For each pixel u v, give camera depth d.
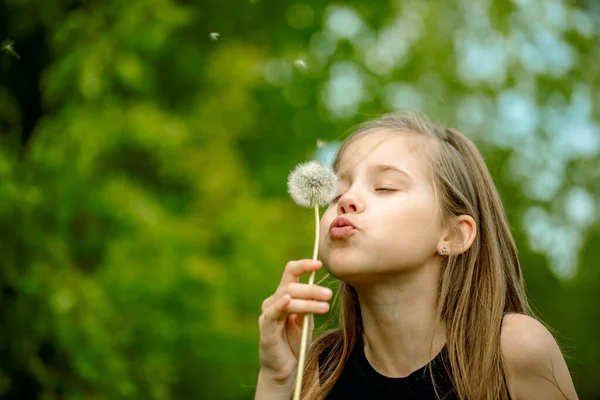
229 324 6.32
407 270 2.13
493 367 2.13
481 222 2.41
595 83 8.19
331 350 2.49
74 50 5.68
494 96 8.13
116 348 5.52
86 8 5.89
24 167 5.45
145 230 5.91
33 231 5.26
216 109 6.80
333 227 2.11
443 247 2.20
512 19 8.12
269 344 2.24
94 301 5.38
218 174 6.66
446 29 8.27
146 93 6.31
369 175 2.21
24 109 6.25
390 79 7.70
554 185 8.21
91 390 5.34
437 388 2.16
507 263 2.49
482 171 2.53
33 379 5.36
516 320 2.21
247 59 6.85
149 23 5.84
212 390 6.41
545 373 2.09
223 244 6.51
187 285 6.09
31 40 6.16
